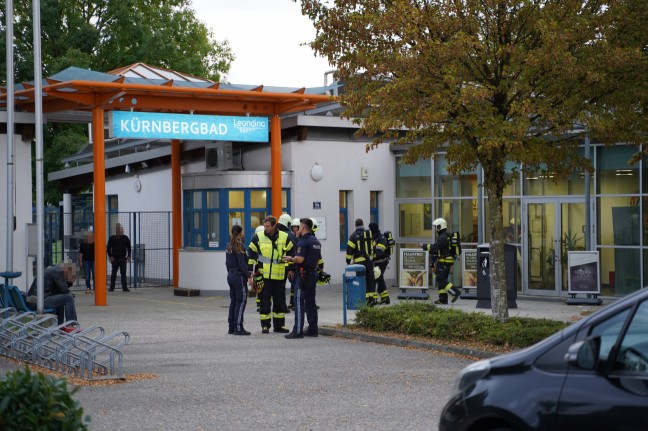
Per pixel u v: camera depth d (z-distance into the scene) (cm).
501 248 1678
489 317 1684
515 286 2384
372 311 1839
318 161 3109
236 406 1118
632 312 618
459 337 1639
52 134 4894
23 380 676
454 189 3100
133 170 3653
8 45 2223
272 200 2947
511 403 640
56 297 1875
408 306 1864
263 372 1380
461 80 1628
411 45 1616
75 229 4056
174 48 4791
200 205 3052
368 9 1684
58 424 674
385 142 3256
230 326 1905
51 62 4581
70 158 3922
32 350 1488
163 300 2833
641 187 2614
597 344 613
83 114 2941
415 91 1625
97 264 2628
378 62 1638
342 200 3197
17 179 2786
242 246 1898
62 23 4834
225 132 2783
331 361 1492
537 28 1577
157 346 1714
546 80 1633
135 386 1266
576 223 2744
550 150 1711
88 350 1321
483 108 1619
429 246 2614
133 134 2638
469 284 2758
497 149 1666
